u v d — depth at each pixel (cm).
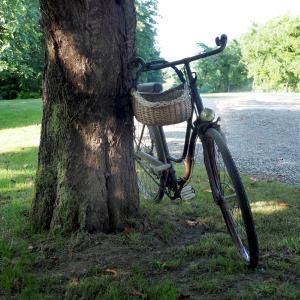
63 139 361
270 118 1250
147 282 292
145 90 365
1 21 1502
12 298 280
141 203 443
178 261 320
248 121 1194
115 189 366
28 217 404
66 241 348
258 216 412
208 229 384
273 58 3706
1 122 1289
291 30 3566
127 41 353
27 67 2008
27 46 1695
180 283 295
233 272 306
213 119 329
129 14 353
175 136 964
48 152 372
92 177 358
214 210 429
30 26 1585
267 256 326
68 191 361
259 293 279
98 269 309
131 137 372
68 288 287
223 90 4734
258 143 859
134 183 378
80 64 343
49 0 332
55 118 362
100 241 348
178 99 319
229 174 302
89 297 279
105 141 359
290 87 3681
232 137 939
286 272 305
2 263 320
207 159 335
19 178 579
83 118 353
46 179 372
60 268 315
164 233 364
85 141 356
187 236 371
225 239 354
